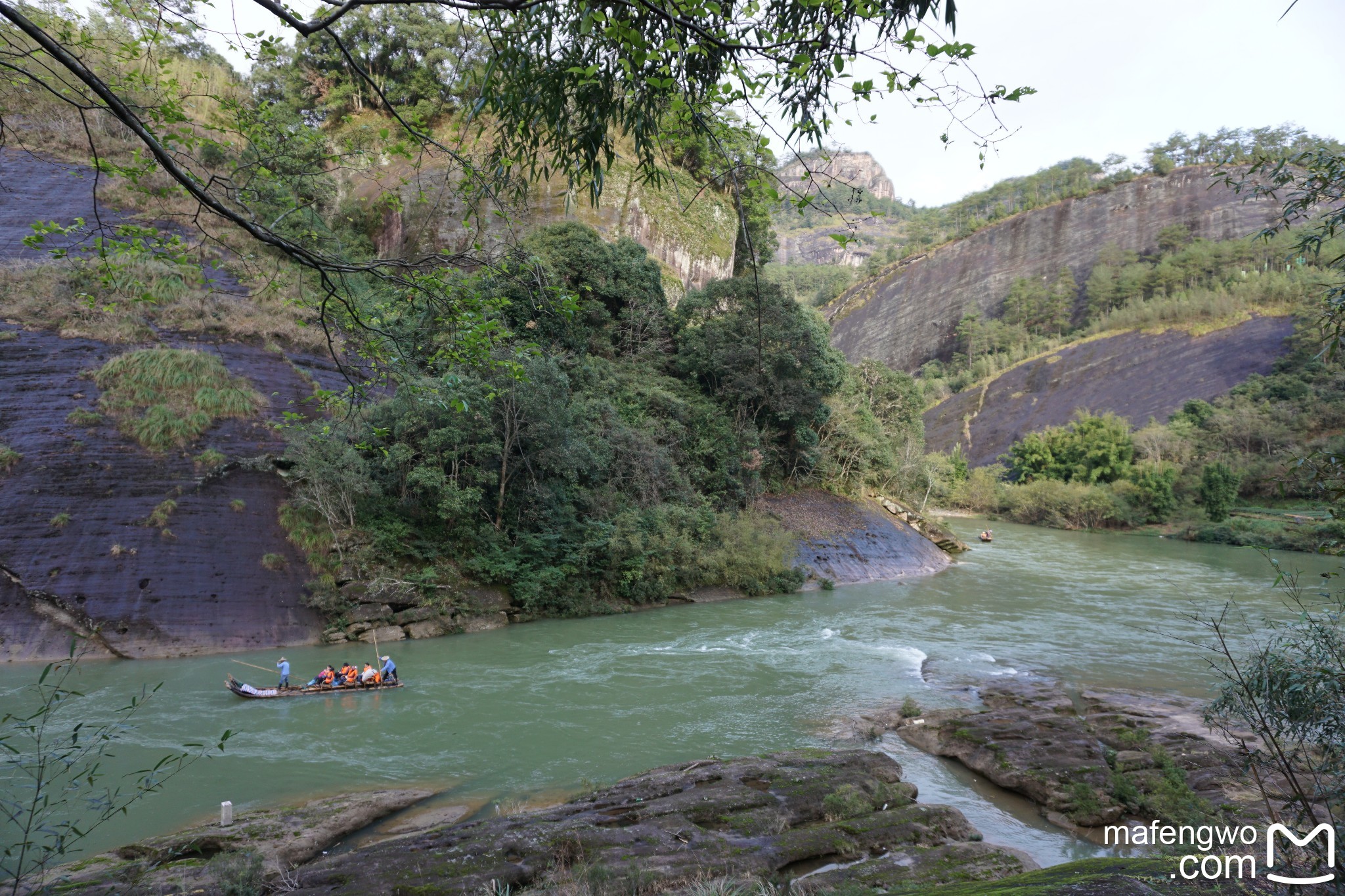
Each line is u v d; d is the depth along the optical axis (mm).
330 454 25781
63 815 11375
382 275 5973
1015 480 94000
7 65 4246
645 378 40062
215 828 11062
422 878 8961
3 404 24344
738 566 33875
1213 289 117250
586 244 41531
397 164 45625
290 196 6445
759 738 15883
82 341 26656
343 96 33688
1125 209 154500
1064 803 12617
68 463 23516
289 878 9156
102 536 22438
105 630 20891
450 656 22188
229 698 17609
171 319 28469
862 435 48219
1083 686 19875
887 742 16094
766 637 25562
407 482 26859
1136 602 32969
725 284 43625
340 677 18562
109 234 27812
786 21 4938
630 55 4875
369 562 25328
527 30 5441
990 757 14492
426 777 13633
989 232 171625
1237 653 23156
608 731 16125
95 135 32750
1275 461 65688
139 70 6277
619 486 33406
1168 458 78875
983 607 31828
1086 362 114375
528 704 17828
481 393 26203
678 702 18250
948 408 123250
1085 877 4480
